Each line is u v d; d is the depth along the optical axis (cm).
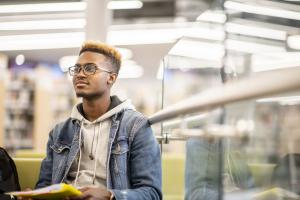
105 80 178
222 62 90
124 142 172
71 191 133
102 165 172
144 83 845
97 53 179
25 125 777
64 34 617
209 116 87
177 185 177
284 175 75
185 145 145
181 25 480
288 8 113
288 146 74
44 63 809
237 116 76
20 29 593
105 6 325
